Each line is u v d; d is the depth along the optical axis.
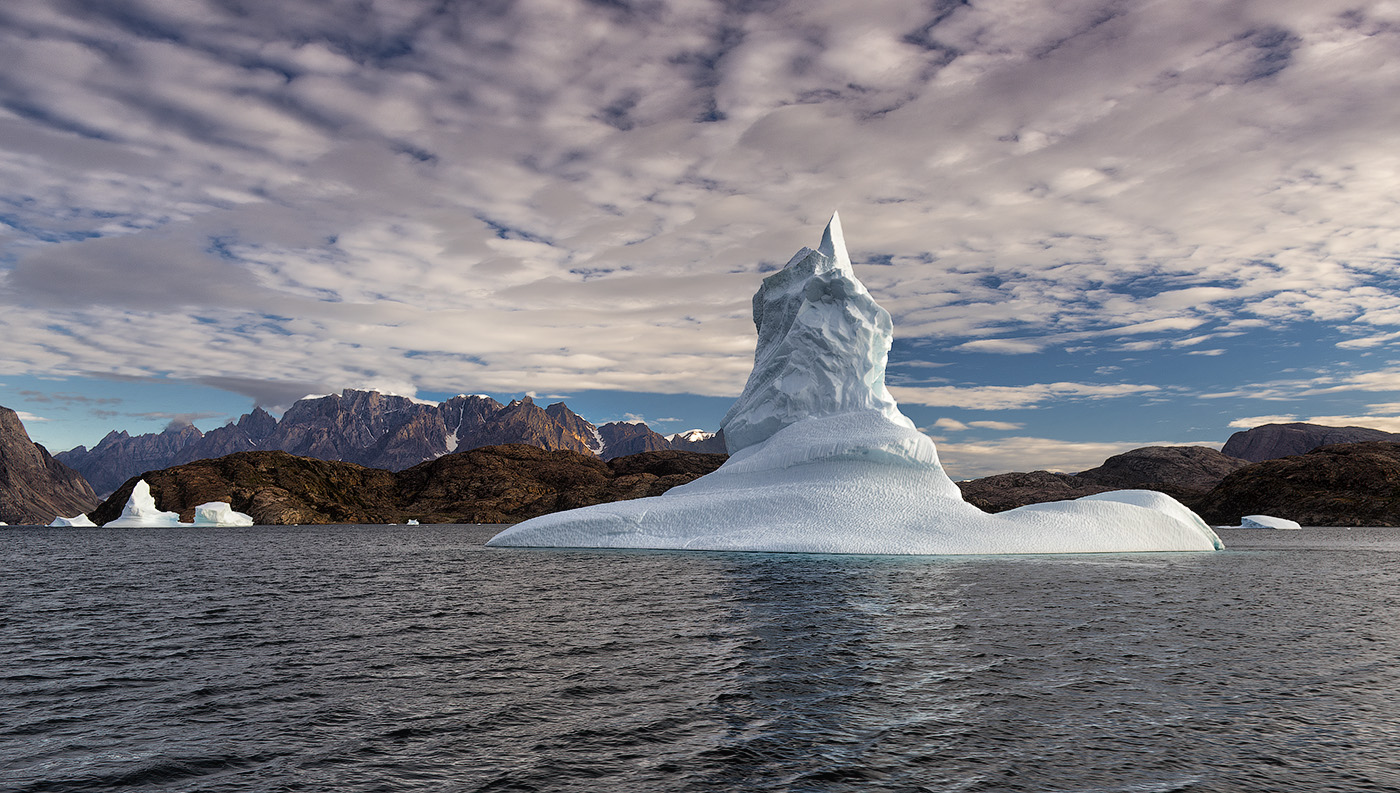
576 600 25.20
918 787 8.79
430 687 13.55
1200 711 11.99
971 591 26.81
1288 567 41.16
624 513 52.66
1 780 9.19
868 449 50.62
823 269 64.94
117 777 9.29
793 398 60.12
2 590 31.42
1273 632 19.42
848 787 8.77
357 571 39.75
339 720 11.58
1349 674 14.70
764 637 18.16
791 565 37.12
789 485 51.69
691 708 12.07
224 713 12.07
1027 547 45.06
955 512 47.59
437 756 9.95
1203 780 9.06
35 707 12.52
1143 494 57.06
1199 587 29.52
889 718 11.48
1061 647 16.92
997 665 15.09
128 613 23.92
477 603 25.03
